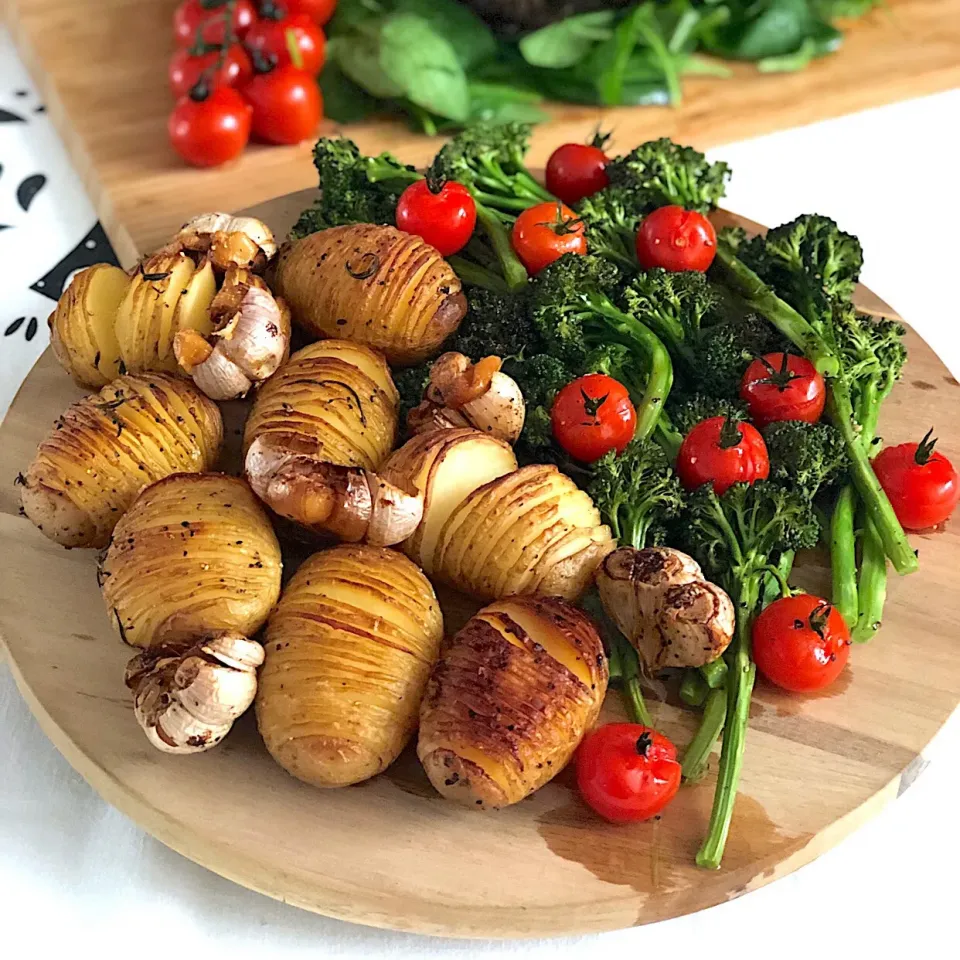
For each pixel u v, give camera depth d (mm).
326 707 325
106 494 384
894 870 375
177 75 682
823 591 396
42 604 380
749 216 638
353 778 329
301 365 415
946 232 631
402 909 317
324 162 509
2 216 628
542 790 340
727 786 332
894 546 391
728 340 436
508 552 365
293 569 395
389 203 503
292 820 330
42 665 363
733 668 356
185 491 367
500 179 518
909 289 592
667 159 513
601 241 489
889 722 356
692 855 327
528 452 428
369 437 402
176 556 349
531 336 451
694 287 451
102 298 438
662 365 436
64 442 385
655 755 328
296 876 319
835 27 762
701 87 734
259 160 671
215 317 417
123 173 645
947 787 398
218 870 332
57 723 349
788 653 352
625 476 389
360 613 337
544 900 316
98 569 371
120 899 355
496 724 318
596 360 436
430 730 324
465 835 329
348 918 325
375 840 327
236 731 349
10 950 344
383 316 433
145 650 350
